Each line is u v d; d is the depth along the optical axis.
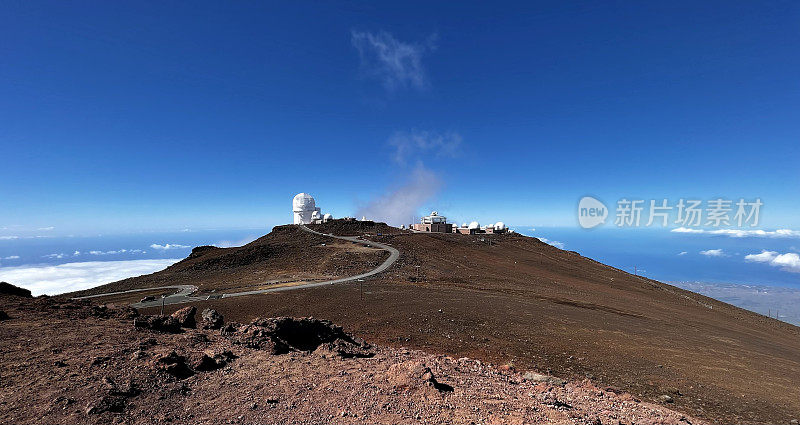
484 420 9.38
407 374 11.91
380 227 128.75
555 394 13.34
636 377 25.14
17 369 10.33
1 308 17.14
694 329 45.06
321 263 73.31
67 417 8.10
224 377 11.48
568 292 64.88
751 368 30.41
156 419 8.54
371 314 38.50
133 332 14.91
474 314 39.47
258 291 49.34
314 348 16.66
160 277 71.25
